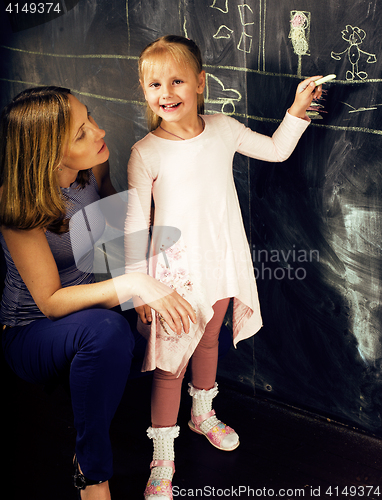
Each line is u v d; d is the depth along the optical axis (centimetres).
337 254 149
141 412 173
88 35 183
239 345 180
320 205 148
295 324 164
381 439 156
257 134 144
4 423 169
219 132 138
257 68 147
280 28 140
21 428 167
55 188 115
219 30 151
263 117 151
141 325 139
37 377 127
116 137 189
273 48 143
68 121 112
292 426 164
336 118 137
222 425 158
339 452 151
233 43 150
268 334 172
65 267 131
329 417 166
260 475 143
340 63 132
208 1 151
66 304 119
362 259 145
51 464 149
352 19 127
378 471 143
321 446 154
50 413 174
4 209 114
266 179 156
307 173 147
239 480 142
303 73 139
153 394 142
